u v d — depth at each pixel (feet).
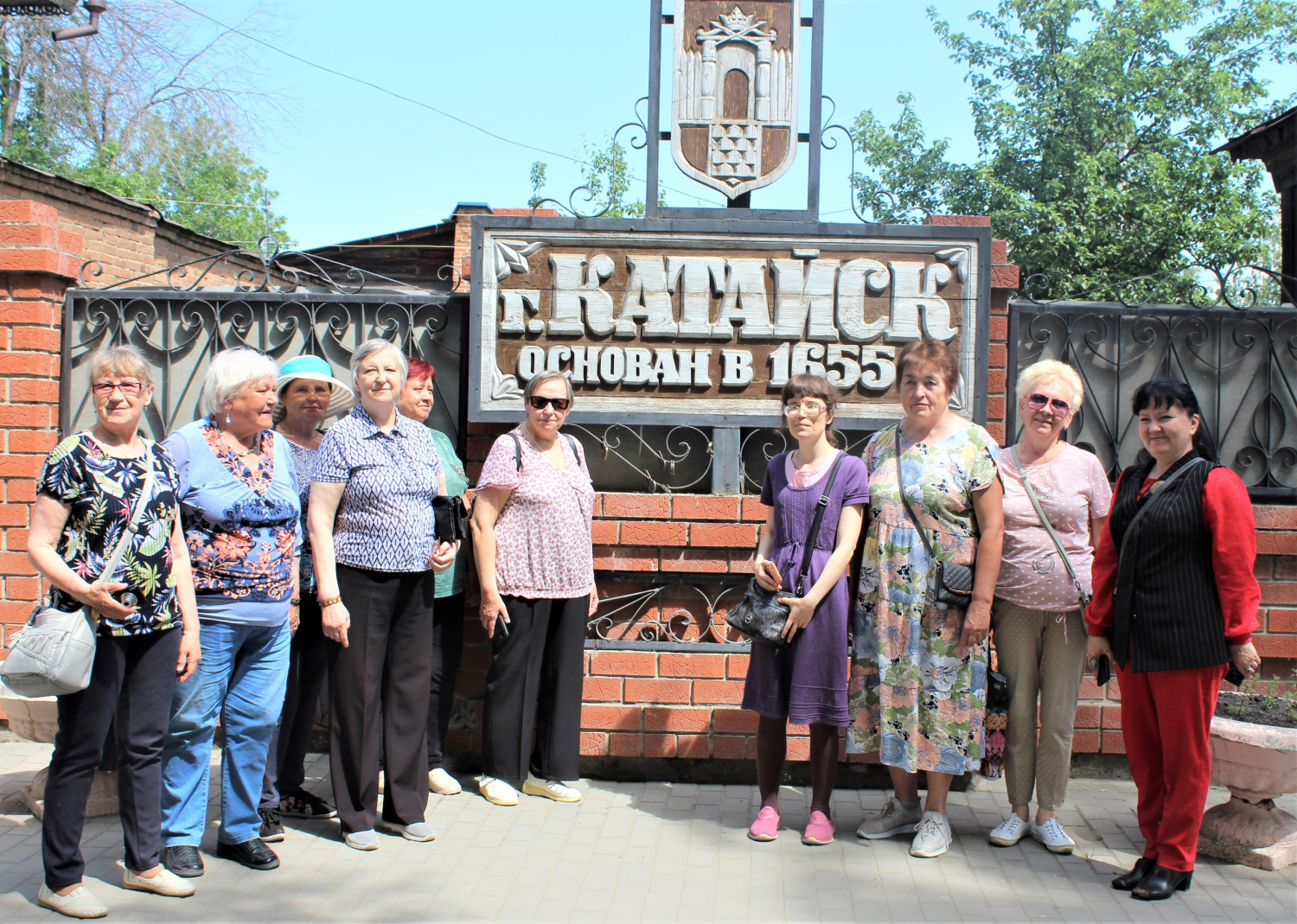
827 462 13.50
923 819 13.30
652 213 16.35
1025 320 16.53
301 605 13.73
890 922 11.12
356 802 13.05
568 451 15.12
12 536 16.62
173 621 11.33
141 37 54.60
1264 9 67.92
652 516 15.85
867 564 13.38
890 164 72.54
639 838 13.47
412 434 13.46
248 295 16.96
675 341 16.15
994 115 68.23
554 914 11.20
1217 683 11.91
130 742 11.35
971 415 15.88
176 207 76.43
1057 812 14.74
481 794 15.17
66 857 10.98
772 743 13.56
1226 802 13.57
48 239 16.61
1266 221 59.72
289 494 12.46
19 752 16.72
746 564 15.84
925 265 15.98
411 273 43.09
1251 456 16.62
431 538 13.32
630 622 16.25
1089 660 13.41
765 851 13.09
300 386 14.01
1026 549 13.21
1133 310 16.51
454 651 15.35
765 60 16.29
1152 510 12.10
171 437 11.93
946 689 12.87
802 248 16.05
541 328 16.12
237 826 12.37
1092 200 59.93
